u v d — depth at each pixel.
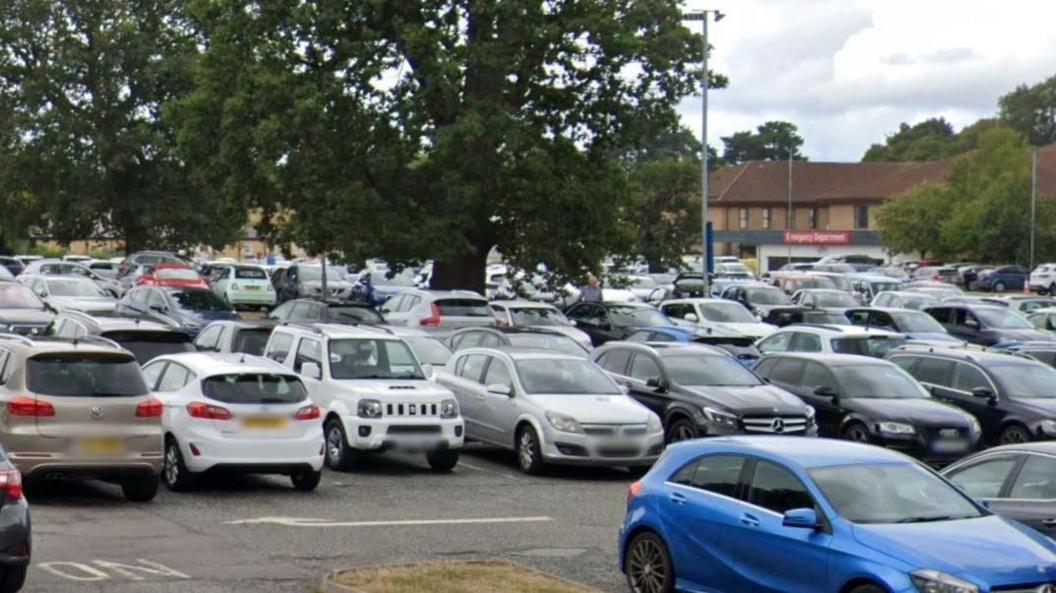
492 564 12.79
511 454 22.73
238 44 37.19
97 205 63.22
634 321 34.84
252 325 23.86
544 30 35.53
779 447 11.02
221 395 17.11
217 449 16.91
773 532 10.37
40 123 60.69
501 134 34.97
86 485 17.80
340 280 53.59
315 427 17.58
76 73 61.69
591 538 15.10
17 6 61.94
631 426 20.03
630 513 11.88
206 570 12.71
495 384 21.30
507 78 36.53
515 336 26.52
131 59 61.62
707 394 21.27
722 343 30.03
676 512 11.30
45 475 15.27
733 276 63.25
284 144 35.59
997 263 86.62
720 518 10.86
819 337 28.02
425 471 20.44
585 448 19.78
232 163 37.56
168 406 17.34
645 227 54.66
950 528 10.02
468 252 37.06
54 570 12.40
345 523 15.67
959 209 87.62
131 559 13.09
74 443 15.34
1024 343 30.55
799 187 105.50
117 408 15.66
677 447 11.79
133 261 56.38
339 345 20.77
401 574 12.14
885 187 101.50
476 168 35.56
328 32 35.88
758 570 10.48
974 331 35.47
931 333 34.22
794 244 102.38
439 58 34.53
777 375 23.08
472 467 21.06
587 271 38.66
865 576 9.61
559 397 20.53
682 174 54.56
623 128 38.19
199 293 36.50
